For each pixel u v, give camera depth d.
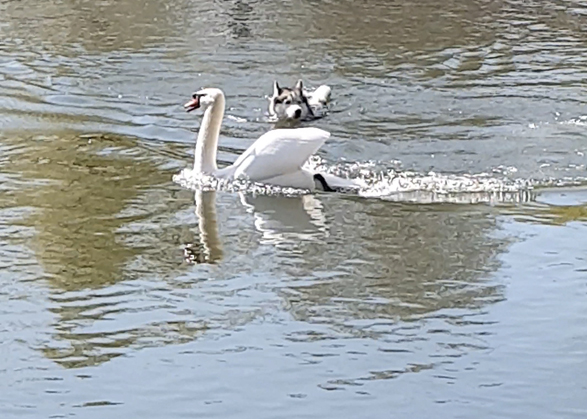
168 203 10.77
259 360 7.61
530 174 11.68
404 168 11.87
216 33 17.52
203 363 7.58
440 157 12.20
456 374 7.45
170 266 9.22
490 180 11.52
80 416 6.91
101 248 9.55
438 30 17.78
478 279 8.95
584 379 7.38
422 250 9.60
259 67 15.73
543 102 14.09
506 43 17.03
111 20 18.31
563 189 11.26
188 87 14.82
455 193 11.18
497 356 7.69
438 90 14.62
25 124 13.23
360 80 15.11
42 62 15.82
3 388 7.25
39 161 11.94
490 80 15.06
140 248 9.60
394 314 8.33
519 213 10.55
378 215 10.54
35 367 7.53
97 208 10.55
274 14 18.81
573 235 9.93
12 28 17.77
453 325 8.16
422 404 7.06
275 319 8.23
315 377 7.39
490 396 7.17
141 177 11.50
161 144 12.66
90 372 7.46
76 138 12.78
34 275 8.99
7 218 10.23
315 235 9.96
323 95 14.00
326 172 11.72
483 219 10.39
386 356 7.68
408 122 13.39
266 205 10.80
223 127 13.36
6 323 8.17
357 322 8.20
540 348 7.80
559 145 12.56
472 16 18.80
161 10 19.08
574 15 19.00
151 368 7.51
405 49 16.66
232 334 8.00
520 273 9.09
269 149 11.35
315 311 8.38
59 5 19.41
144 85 14.88
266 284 8.87
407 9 19.27
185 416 6.91
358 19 18.50
